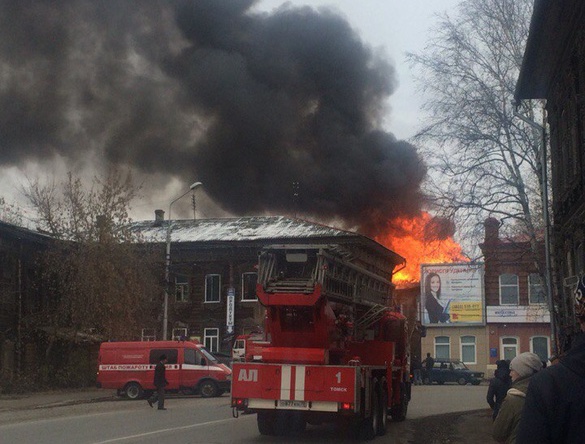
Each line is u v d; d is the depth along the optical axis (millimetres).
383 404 17938
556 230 22672
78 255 37312
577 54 18672
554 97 22312
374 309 20125
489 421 21141
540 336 55125
